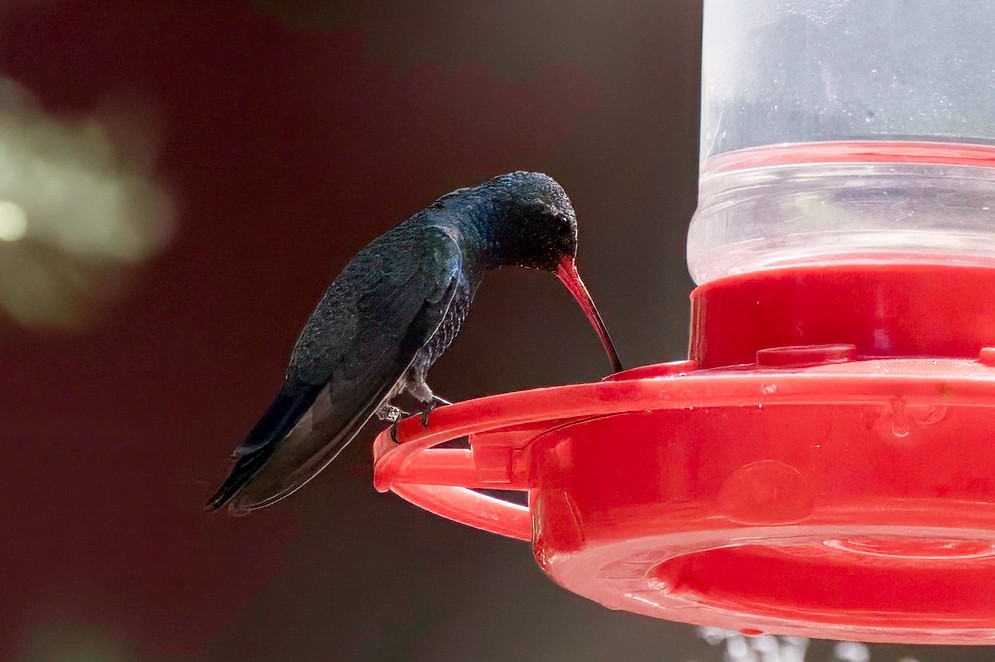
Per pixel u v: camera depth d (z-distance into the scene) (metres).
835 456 4.14
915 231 5.26
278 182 11.62
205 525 11.02
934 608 5.14
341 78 11.90
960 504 4.05
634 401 3.99
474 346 11.92
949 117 5.29
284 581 11.17
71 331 10.89
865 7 5.45
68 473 10.90
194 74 11.44
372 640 11.15
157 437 11.09
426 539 11.43
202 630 10.92
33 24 10.86
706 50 5.90
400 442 4.59
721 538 4.31
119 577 10.85
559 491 4.73
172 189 11.09
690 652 10.96
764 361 4.55
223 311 11.30
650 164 12.18
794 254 5.36
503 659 11.18
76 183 7.57
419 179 11.88
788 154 5.45
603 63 12.23
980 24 5.30
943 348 4.60
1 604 10.57
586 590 5.11
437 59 12.08
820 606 5.19
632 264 12.12
